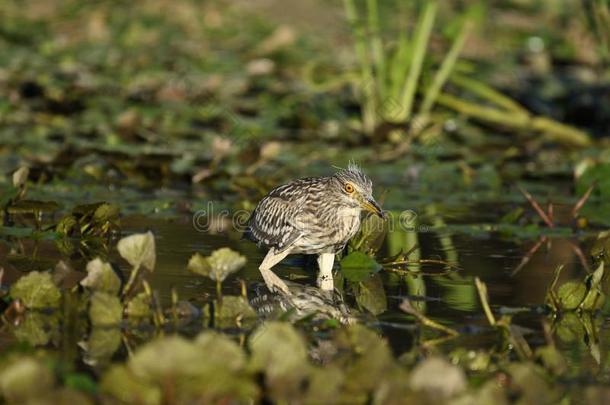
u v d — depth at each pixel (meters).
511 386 8.49
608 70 24.56
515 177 19.03
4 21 32.22
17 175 13.91
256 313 10.51
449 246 14.02
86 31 31.91
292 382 7.59
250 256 13.23
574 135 21.64
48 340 9.49
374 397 7.61
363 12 31.41
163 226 14.76
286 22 32.59
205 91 24.56
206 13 33.62
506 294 11.51
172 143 20.64
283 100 24.11
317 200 12.45
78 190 17.12
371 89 21.89
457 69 23.97
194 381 7.28
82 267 12.05
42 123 22.11
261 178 17.56
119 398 7.36
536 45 30.72
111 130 21.12
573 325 10.38
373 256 13.18
